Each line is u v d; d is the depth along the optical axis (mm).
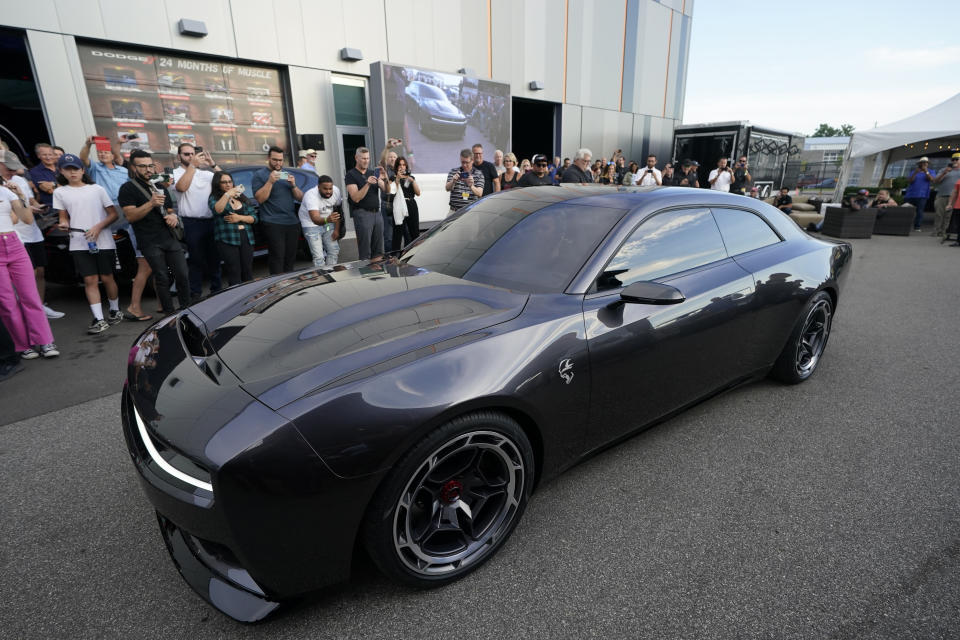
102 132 7320
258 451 1356
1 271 3500
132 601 1686
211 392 1538
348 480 1440
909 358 3852
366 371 1550
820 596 1688
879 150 13125
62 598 1694
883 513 2107
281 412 1413
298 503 1406
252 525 1390
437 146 10719
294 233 5488
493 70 12820
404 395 1513
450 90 10648
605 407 2100
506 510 1848
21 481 2355
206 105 8273
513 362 1735
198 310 2242
